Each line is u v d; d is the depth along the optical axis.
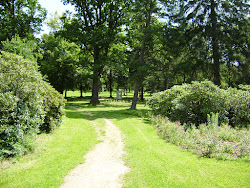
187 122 10.02
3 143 5.76
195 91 10.23
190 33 20.97
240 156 5.50
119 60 24.52
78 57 31.17
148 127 10.63
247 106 9.25
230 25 19.50
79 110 19.81
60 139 8.20
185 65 19.80
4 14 24.44
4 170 5.07
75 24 23.66
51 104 8.96
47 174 4.87
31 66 7.07
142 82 19.17
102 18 26.58
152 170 4.94
